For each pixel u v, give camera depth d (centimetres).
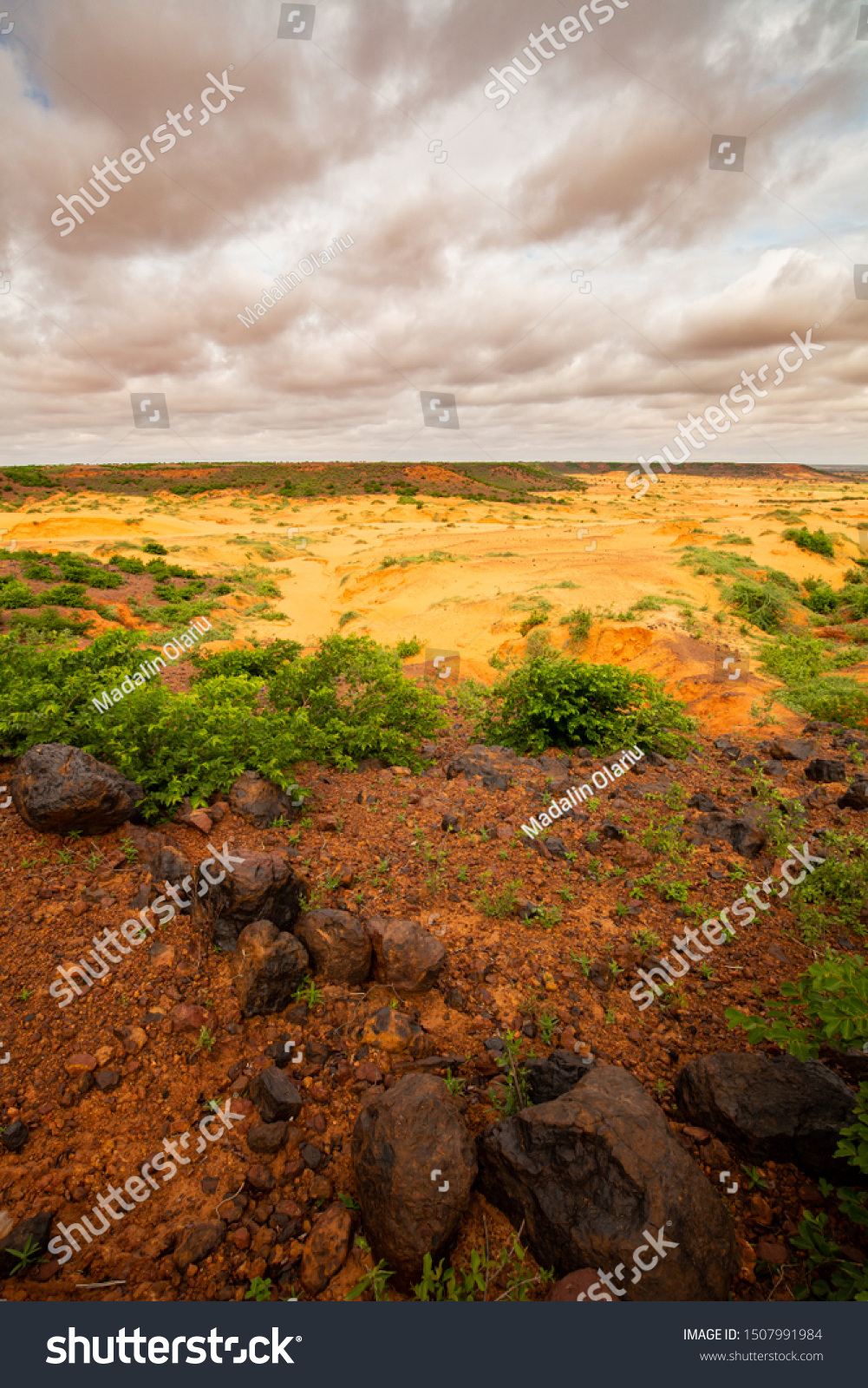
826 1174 277
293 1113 312
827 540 3994
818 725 1106
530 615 2117
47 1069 326
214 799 566
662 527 4978
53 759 493
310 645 2314
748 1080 304
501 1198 269
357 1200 277
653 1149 252
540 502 9475
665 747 871
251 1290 248
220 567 4284
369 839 549
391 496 9438
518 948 429
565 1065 323
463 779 703
